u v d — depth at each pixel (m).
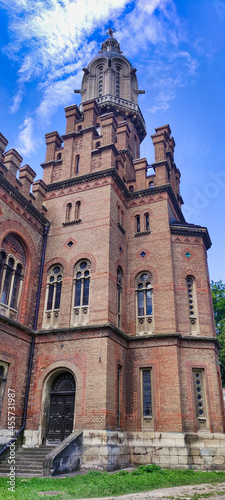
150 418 20.45
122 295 23.22
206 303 23.39
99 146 26.03
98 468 17.06
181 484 13.73
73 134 27.41
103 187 24.17
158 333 21.95
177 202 29.50
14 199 21.95
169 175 28.69
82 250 22.91
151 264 23.97
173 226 24.77
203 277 24.09
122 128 31.41
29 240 23.00
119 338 21.31
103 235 22.66
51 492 11.82
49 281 23.41
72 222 24.11
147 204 25.88
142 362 21.58
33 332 21.56
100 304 20.86
